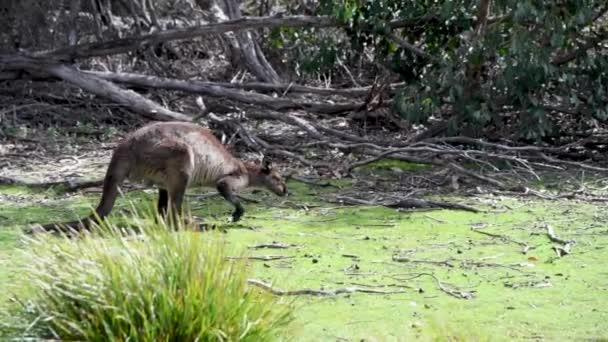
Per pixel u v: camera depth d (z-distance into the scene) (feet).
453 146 64.08
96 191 53.21
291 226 46.50
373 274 39.01
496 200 52.16
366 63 81.51
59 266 26.66
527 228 46.29
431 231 45.78
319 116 70.69
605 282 38.22
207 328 25.72
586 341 31.81
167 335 25.62
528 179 57.16
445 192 54.03
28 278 27.45
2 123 66.28
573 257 41.57
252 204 51.11
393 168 59.47
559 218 48.24
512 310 34.91
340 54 69.41
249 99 68.85
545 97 69.31
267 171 49.75
